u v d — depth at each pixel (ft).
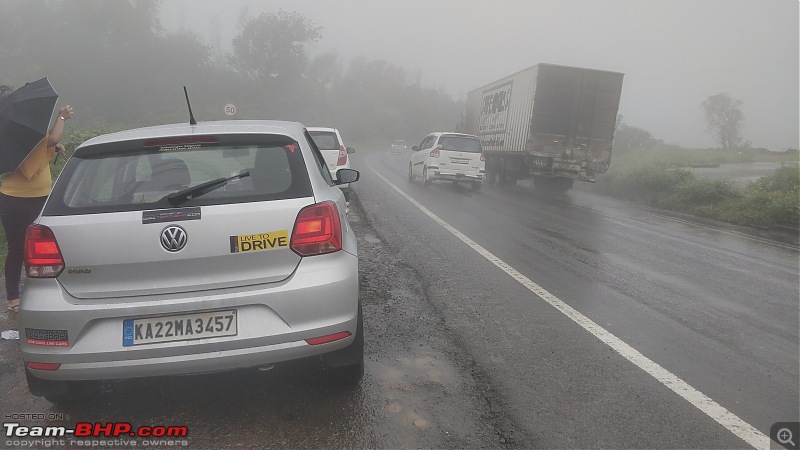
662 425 9.98
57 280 9.15
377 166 91.30
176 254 9.09
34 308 9.02
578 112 54.54
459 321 15.24
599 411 10.44
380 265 21.38
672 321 15.72
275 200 9.59
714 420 10.19
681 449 9.22
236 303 9.18
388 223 31.27
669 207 47.47
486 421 10.05
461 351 13.17
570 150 54.85
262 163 10.06
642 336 14.43
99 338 9.02
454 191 51.65
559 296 17.79
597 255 24.52
